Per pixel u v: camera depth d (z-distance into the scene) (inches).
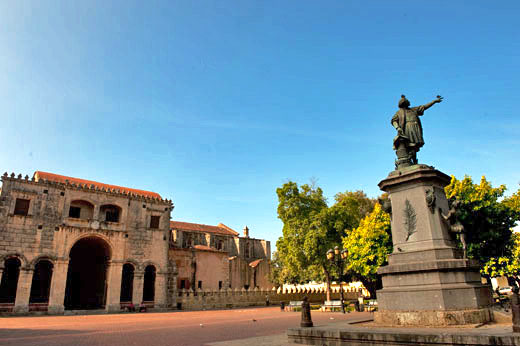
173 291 1691.7
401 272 449.4
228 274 2217.0
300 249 1552.7
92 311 1421.0
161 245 1699.1
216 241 2517.2
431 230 458.0
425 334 320.5
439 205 474.0
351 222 1620.3
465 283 418.3
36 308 1323.8
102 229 1534.2
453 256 436.1
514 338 281.3
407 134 531.8
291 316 1093.8
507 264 987.9
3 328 783.7
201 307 1750.7
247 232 2878.9
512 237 1102.4
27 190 1396.4
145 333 655.1
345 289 2266.2
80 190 1525.6
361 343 357.7
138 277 1588.3
